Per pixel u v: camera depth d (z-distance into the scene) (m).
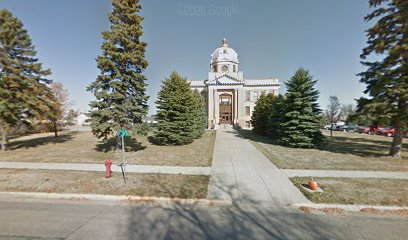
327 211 5.57
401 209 5.60
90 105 12.03
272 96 28.78
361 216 5.29
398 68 11.35
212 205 5.98
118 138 13.95
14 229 4.52
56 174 8.70
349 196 6.37
